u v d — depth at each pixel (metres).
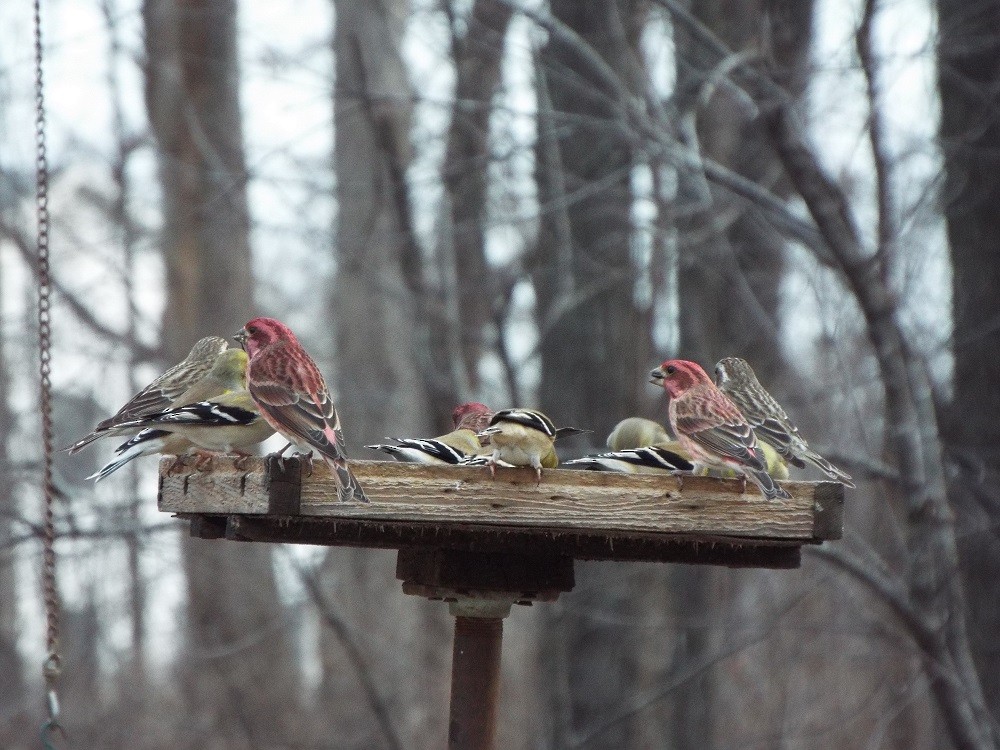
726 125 18.88
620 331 18.03
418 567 8.99
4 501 17.41
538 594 9.03
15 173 23.69
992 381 14.54
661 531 8.17
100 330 24.67
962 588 14.55
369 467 7.94
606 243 17.28
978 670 14.34
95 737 24.27
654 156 15.64
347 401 24.14
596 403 17.98
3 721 23.14
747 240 18.53
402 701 23.53
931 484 13.46
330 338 29.88
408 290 19.47
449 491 7.99
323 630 23.45
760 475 8.27
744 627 16.95
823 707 19.59
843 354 15.81
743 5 17.86
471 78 18.30
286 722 23.12
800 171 13.74
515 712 26.22
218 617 23.27
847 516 17.44
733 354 18.81
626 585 18.08
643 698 17.81
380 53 20.78
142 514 18.69
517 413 8.09
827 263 14.45
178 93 23.19
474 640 9.02
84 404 25.45
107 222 26.70
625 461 9.03
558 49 17.67
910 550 13.88
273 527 8.44
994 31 14.62
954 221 14.83
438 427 18.86
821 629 16.03
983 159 14.58
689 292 19.19
